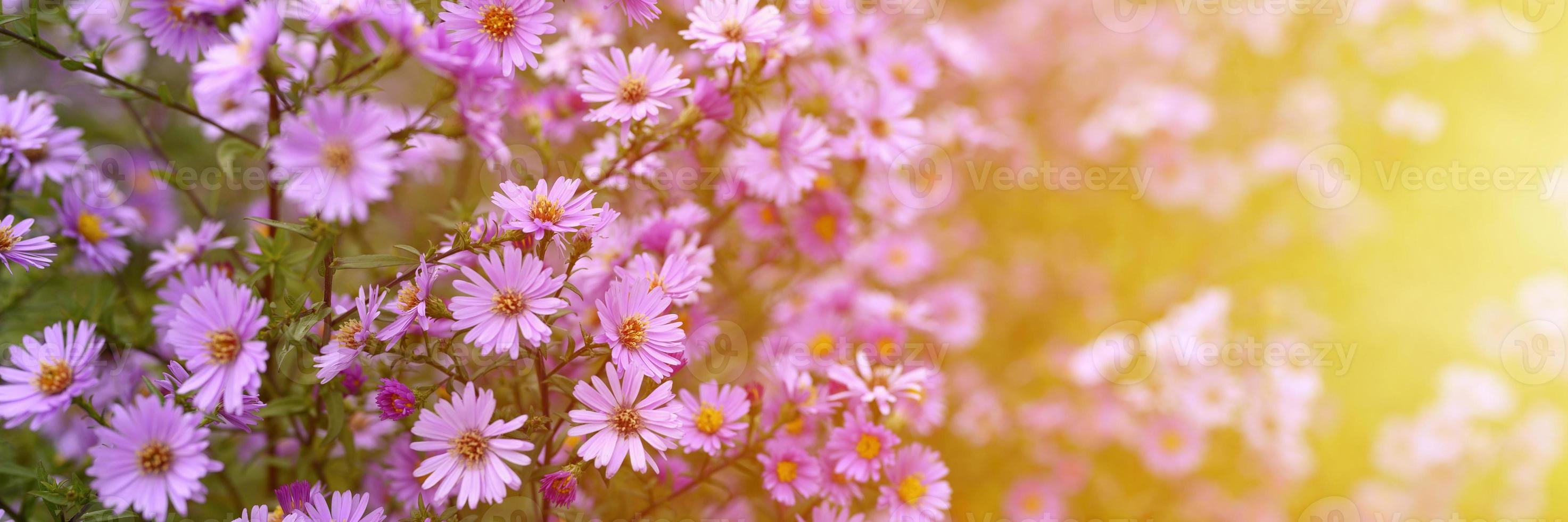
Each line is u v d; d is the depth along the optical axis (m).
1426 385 1.39
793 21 0.81
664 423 0.70
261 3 0.67
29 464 0.78
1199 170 1.39
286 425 0.78
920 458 0.76
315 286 0.74
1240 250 1.41
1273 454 1.10
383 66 0.69
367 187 0.66
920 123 0.83
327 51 0.74
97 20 0.80
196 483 0.68
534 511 0.73
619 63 0.73
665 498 0.75
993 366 1.20
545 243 0.69
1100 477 1.11
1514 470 1.25
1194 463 1.08
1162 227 1.40
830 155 0.82
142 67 0.83
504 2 0.70
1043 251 1.33
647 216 0.79
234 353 0.68
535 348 0.70
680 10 0.81
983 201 1.31
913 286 1.03
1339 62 1.52
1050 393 1.16
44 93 0.81
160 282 0.82
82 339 0.70
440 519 0.71
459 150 0.83
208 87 0.67
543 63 0.82
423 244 0.81
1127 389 1.12
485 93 0.72
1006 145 1.25
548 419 0.71
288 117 0.67
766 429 0.76
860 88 0.83
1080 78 1.45
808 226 0.84
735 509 0.80
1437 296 1.46
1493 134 1.54
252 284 0.73
